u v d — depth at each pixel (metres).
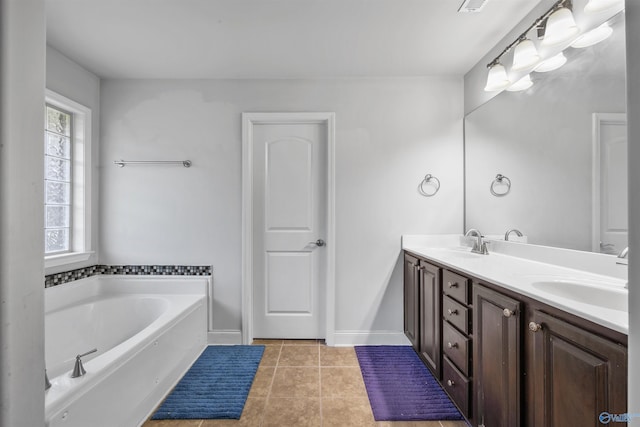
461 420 1.75
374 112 2.73
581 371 0.92
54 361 2.17
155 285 2.72
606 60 1.40
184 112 2.73
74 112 2.52
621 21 1.33
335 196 2.73
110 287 2.72
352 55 2.37
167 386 2.02
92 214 2.65
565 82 1.62
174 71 2.60
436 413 1.79
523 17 1.92
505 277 1.40
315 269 2.83
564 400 0.98
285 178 2.82
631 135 0.57
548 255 1.73
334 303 2.73
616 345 0.81
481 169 2.44
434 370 2.03
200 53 2.33
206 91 2.73
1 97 0.55
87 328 2.39
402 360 2.44
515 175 2.04
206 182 2.74
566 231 1.62
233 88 2.73
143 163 2.72
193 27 2.01
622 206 1.34
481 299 1.47
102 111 2.71
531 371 1.14
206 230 2.74
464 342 1.62
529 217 1.91
